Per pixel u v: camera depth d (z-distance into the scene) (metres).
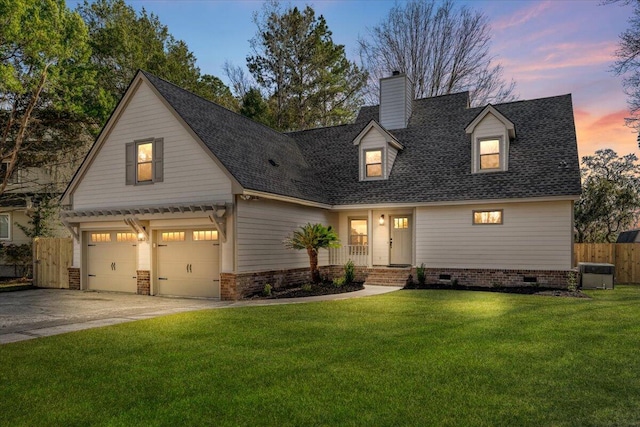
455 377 4.98
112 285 15.29
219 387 4.75
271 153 16.52
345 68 32.50
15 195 21.78
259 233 13.52
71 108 19.59
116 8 27.12
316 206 16.05
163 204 13.84
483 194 14.69
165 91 14.05
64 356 6.05
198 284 13.41
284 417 3.96
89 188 15.53
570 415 3.95
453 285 14.91
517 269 14.45
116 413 4.10
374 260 17.05
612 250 17.44
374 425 3.77
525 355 5.84
